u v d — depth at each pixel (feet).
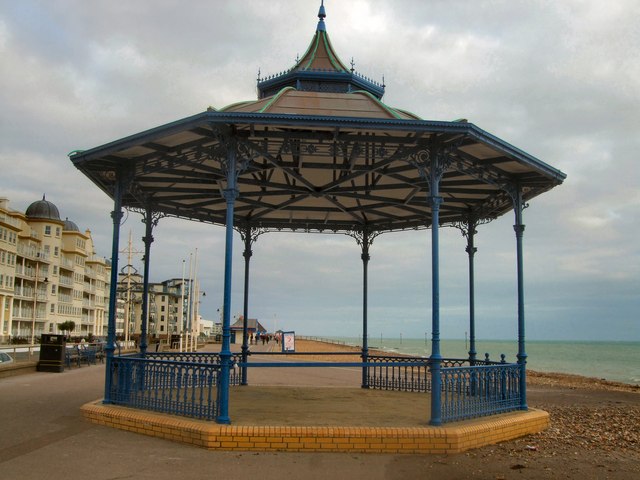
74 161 33.55
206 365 27.99
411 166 34.94
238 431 26.02
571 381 103.40
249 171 36.06
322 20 40.06
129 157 34.32
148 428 28.35
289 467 23.40
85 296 291.17
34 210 242.17
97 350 84.74
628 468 25.39
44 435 27.96
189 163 32.91
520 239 36.19
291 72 37.81
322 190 39.24
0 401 39.14
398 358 45.44
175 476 21.72
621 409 54.08
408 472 23.24
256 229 50.44
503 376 33.19
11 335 203.00
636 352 404.77
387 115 30.76
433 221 29.68
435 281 29.19
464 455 26.45
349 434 26.32
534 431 32.73
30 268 225.76
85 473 21.77
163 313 335.26
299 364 28.02
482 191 40.65
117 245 34.42
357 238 51.60
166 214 44.65
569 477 23.44
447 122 28.14
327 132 29.68
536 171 34.65
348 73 37.47
